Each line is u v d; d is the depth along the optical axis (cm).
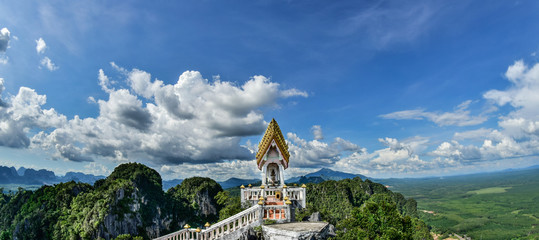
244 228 2277
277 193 2842
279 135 3125
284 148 3073
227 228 2236
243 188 2955
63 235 14575
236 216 2262
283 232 1947
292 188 2925
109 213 14738
